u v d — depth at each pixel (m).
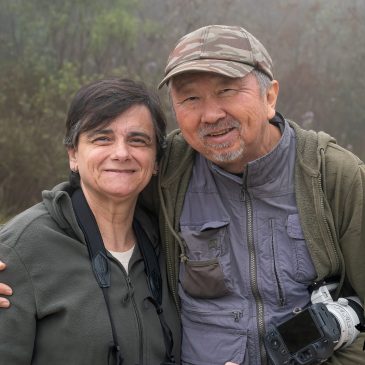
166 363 2.03
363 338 2.10
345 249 2.08
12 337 1.87
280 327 2.01
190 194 2.21
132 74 7.07
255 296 2.10
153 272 2.14
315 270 2.09
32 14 8.34
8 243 1.91
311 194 2.08
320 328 1.97
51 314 1.91
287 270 2.09
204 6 8.49
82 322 1.91
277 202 2.12
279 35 9.02
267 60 2.08
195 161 2.25
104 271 1.98
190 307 2.16
